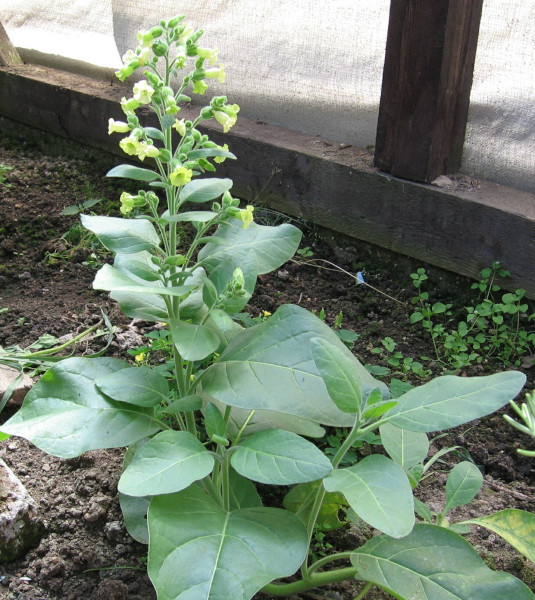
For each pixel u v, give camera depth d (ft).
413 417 2.69
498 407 2.60
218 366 3.09
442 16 4.87
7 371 4.45
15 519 3.34
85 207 6.69
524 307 4.95
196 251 6.01
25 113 8.23
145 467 2.60
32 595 3.23
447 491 3.08
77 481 3.73
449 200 5.26
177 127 2.96
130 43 7.34
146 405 3.01
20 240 6.31
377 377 4.68
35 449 3.98
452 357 4.87
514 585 2.56
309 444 2.60
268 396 2.91
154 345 4.54
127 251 3.09
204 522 2.67
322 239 6.24
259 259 3.27
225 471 2.90
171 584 2.43
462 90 5.28
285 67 6.35
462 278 5.46
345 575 2.96
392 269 5.83
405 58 5.16
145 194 3.08
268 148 6.27
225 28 6.55
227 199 3.11
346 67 5.95
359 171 5.70
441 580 2.62
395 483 2.53
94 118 7.50
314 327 3.13
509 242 5.06
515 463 4.11
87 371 3.16
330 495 3.27
